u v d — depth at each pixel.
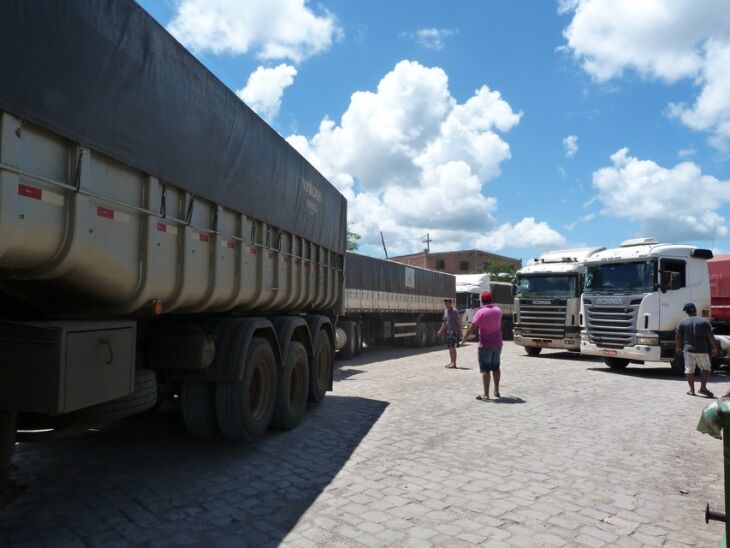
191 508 4.49
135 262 4.32
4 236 3.04
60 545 3.76
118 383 4.05
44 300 4.18
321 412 8.59
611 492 5.14
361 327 19.70
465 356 19.61
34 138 3.23
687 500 4.97
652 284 14.24
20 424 3.92
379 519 4.35
